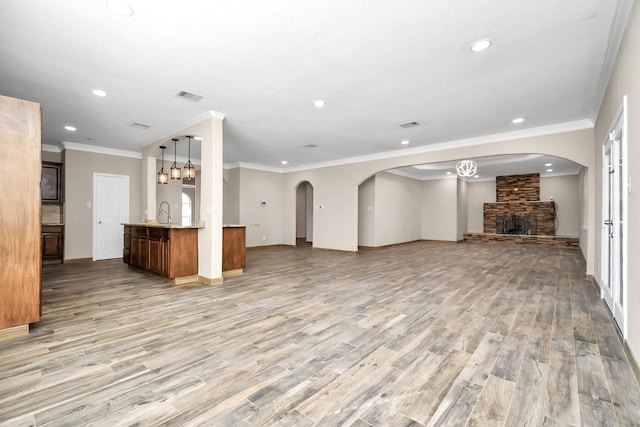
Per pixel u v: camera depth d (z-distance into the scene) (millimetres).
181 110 4387
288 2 2135
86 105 4168
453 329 2770
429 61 2980
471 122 4844
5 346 2391
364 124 4988
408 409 1645
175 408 1648
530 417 1575
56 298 3727
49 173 6293
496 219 11672
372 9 2215
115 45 2693
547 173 10828
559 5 2168
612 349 2363
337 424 1524
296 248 9211
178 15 2275
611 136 3061
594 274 4598
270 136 5789
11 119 2570
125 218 6926
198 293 3986
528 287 4324
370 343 2477
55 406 1660
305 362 2160
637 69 2062
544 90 3627
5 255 2539
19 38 2580
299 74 3264
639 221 2053
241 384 1881
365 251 8500
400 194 10422
